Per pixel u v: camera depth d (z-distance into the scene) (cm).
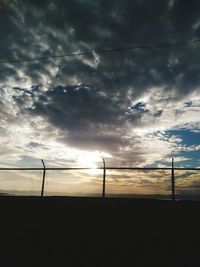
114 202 1182
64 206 1234
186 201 1111
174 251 1069
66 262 1140
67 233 1194
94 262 1118
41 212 1253
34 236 1227
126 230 1138
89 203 1206
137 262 1081
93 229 1172
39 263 1152
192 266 1025
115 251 1120
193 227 1083
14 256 1188
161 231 1107
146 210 1141
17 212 1282
